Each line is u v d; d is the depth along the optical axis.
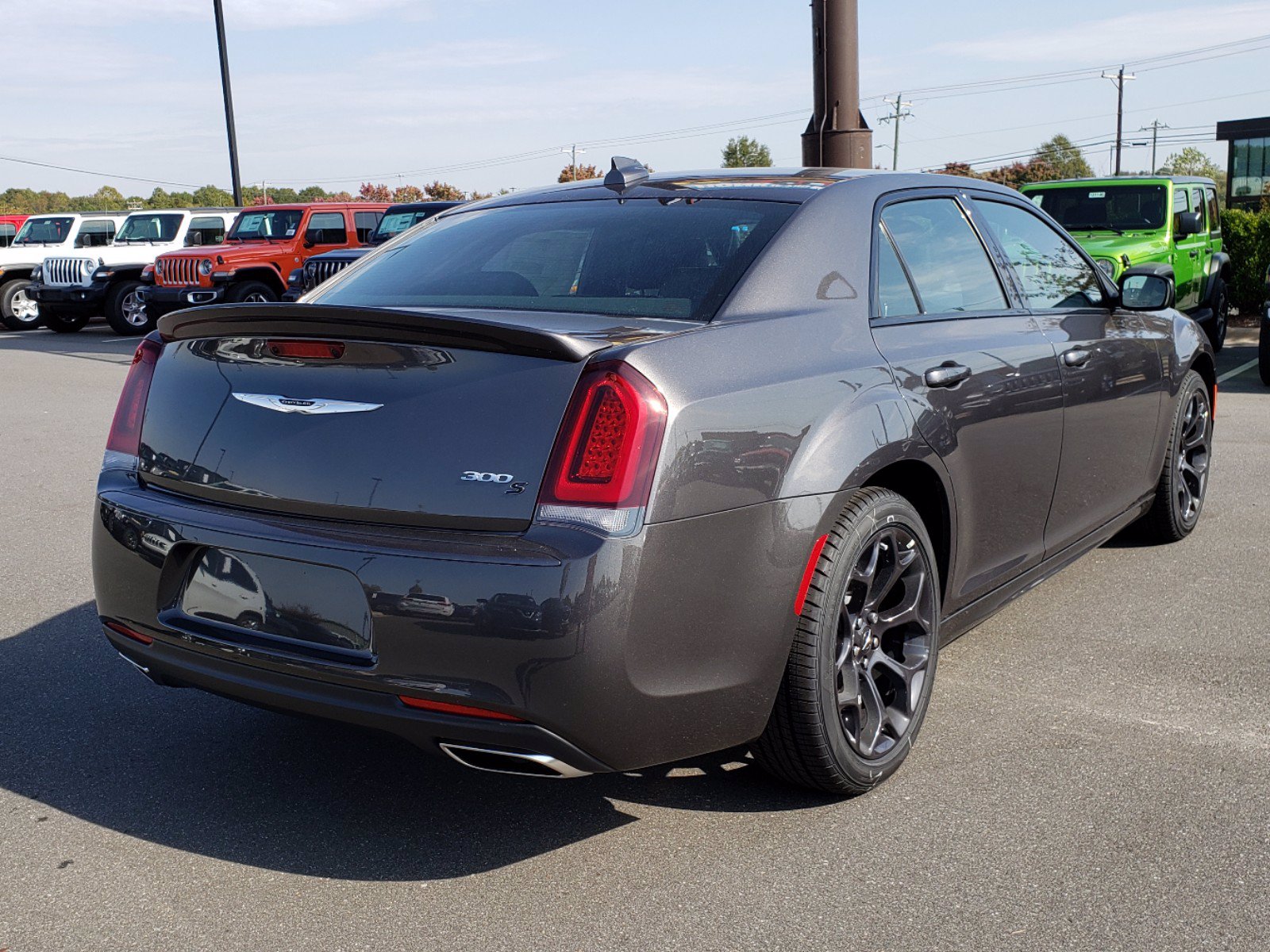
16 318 21.27
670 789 3.04
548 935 2.40
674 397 2.44
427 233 3.54
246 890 2.58
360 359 2.55
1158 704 3.54
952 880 2.58
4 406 10.52
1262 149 33.03
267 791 3.06
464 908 2.51
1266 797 2.95
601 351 2.43
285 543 2.53
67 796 3.02
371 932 2.42
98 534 2.90
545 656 2.31
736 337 2.69
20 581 4.92
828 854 2.71
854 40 9.55
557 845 2.77
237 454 2.68
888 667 3.06
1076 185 12.20
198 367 2.82
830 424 2.75
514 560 2.32
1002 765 3.14
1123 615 4.34
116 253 19.45
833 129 9.66
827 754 2.81
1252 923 2.41
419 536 2.43
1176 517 5.08
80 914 2.48
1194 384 5.06
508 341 2.41
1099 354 4.10
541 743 2.38
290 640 2.56
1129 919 2.42
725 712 2.60
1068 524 4.05
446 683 2.38
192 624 2.73
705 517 2.47
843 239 3.14
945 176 3.77
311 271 14.48
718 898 2.53
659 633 2.42
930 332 3.28
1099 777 3.06
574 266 3.04
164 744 3.34
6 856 2.72
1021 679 3.75
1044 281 4.03
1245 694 3.60
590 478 2.36
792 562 2.63
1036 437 3.66
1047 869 2.62
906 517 2.98
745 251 2.97
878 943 2.36
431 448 2.45
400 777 3.13
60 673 3.88
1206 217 13.01
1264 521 5.64
